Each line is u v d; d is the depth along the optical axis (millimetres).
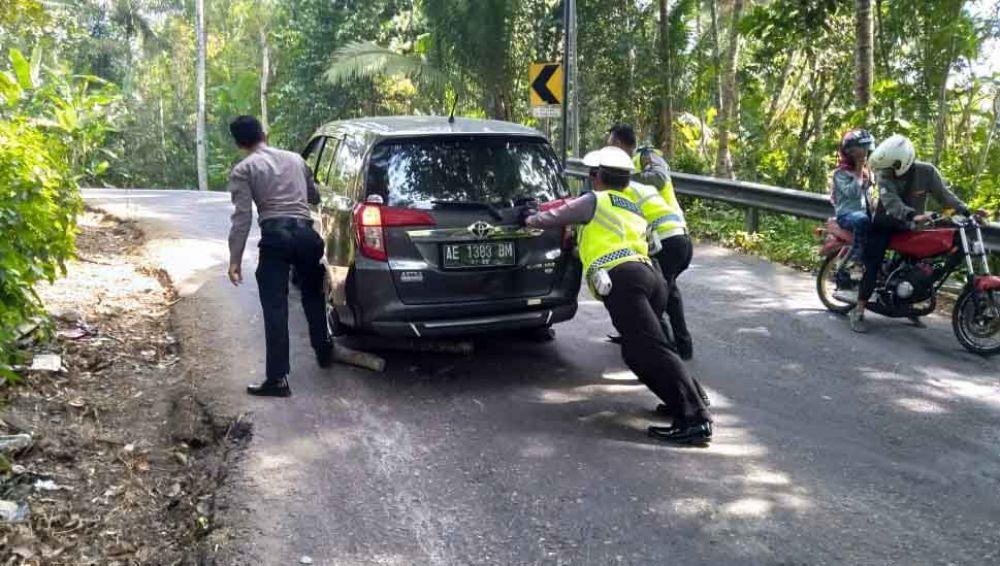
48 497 4434
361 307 5852
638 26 19094
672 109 19578
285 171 5867
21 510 4223
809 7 12797
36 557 3926
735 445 5070
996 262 8742
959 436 5191
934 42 12211
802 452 4969
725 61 18641
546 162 6266
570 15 14188
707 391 5969
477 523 4188
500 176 6031
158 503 4543
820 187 14133
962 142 13109
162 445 5164
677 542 3994
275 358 5777
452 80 20953
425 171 5898
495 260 5930
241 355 6613
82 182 19297
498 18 18969
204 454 5098
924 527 4129
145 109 36625
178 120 37938
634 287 5176
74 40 32031
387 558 3898
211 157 38281
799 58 16781
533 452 4969
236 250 5746
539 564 3840
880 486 4547
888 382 6125
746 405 5711
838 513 4258
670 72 18922
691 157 16594
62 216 6281
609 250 5254
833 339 7145
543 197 6105
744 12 17906
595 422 5422
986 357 6695
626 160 5395
